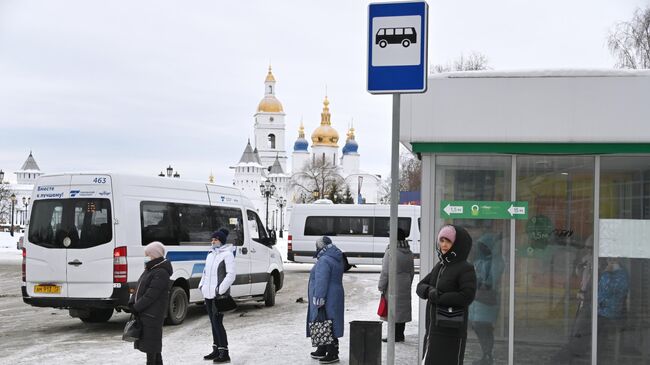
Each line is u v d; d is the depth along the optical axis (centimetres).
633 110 812
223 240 978
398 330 1123
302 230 2961
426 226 858
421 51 568
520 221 854
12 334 1266
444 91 835
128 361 987
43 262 1268
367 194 13475
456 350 647
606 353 845
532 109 824
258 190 14550
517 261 855
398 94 577
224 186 1595
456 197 858
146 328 809
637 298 842
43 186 1294
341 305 945
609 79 815
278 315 1540
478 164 859
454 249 653
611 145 825
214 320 967
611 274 845
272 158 15675
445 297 643
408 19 570
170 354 1040
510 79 827
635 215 841
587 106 817
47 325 1395
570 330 850
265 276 1698
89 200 1262
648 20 2759
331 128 14775
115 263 1238
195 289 1438
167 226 1366
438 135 836
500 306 857
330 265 939
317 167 11525
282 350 1059
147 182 1334
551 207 852
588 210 848
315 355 995
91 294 1241
